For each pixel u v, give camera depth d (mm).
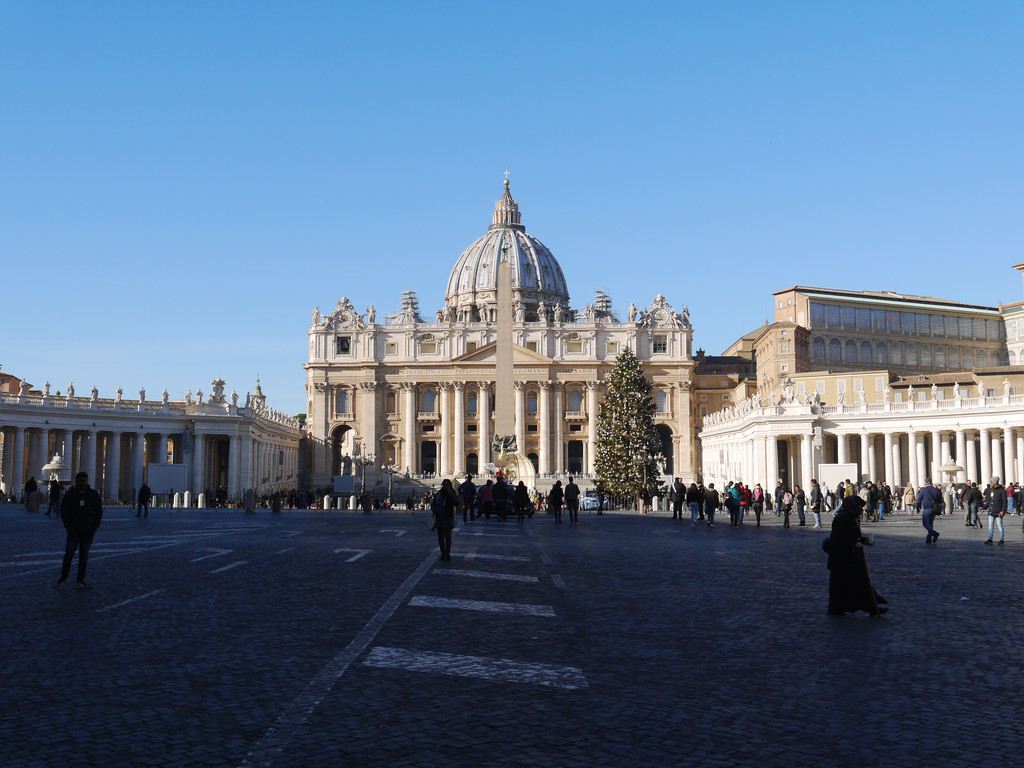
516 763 8180
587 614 16062
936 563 25406
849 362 139875
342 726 9211
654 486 111375
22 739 8695
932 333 145000
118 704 9922
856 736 9016
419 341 151125
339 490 106750
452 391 149625
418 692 10531
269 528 41406
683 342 152000
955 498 71312
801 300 139000
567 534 39969
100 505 19625
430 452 150250
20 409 81875
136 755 8289
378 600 17406
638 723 9406
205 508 74500
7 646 12867
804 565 24969
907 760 8352
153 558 25016
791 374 109812
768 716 9664
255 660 12070
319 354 151375
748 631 14445
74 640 13312
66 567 19172
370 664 11883
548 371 149375
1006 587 19953
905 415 84312
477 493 57188
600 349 152000
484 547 30922
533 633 14188
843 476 70000
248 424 100875
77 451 104188
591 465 148625
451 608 16516
